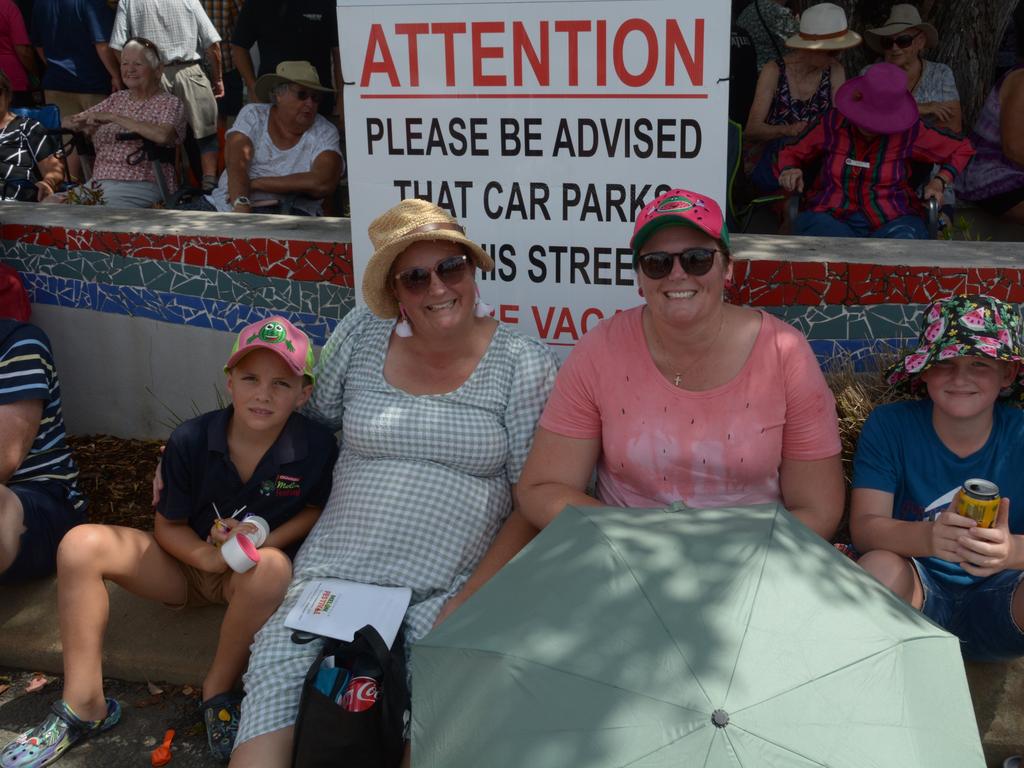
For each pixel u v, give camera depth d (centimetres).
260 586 300
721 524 237
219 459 322
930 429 293
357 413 316
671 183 348
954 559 262
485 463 312
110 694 339
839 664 196
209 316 452
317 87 526
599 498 318
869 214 449
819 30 533
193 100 686
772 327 284
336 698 273
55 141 610
